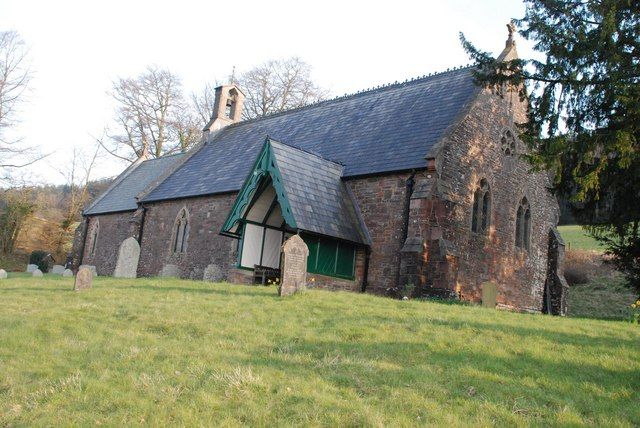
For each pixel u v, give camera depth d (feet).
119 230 118.73
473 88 76.38
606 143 52.06
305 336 33.50
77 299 48.75
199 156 115.14
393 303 45.88
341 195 72.49
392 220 68.69
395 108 84.94
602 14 54.29
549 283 84.23
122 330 36.35
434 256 63.00
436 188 65.36
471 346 31.83
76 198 181.88
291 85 170.71
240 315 39.78
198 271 91.20
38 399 23.80
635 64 54.08
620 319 52.39
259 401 22.66
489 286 61.77
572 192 61.52
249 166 93.61
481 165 73.51
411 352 30.71
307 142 91.04
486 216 74.33
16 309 44.32
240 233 72.28
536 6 58.54
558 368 28.89
